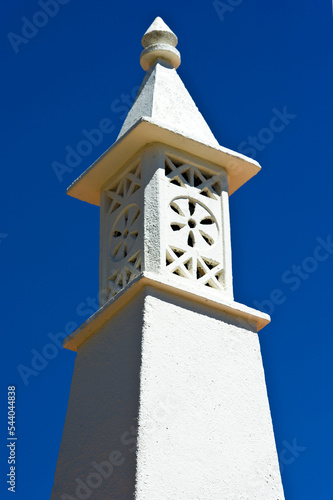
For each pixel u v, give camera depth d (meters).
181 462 5.88
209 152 7.04
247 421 6.28
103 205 7.23
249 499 6.00
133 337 6.29
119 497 5.79
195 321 6.45
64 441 6.54
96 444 6.21
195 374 6.24
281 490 6.16
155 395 6.02
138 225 6.79
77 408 6.57
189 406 6.10
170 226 6.70
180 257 6.62
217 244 6.86
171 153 6.96
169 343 6.25
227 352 6.47
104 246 7.07
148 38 7.76
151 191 6.78
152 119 6.85
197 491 5.83
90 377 6.57
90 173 7.25
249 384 6.43
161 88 7.41
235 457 6.09
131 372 6.16
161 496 5.70
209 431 6.09
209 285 6.72
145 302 6.32
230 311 6.63
